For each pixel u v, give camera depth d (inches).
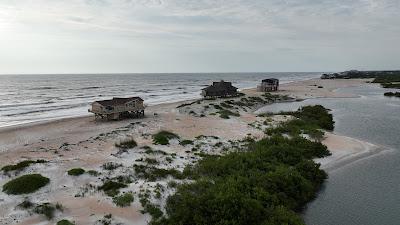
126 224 738.8
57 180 971.3
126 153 1278.3
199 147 1396.4
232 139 1550.2
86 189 909.8
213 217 714.2
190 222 716.0
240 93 3735.2
